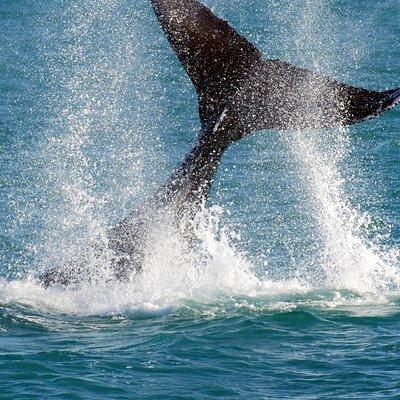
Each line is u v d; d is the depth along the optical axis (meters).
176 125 121.94
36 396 49.38
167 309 61.75
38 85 141.88
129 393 49.84
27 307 62.41
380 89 143.62
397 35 180.12
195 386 50.75
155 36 165.75
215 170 61.09
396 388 50.22
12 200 91.12
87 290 63.78
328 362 53.72
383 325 59.03
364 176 101.56
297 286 67.12
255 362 53.66
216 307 62.19
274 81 59.00
